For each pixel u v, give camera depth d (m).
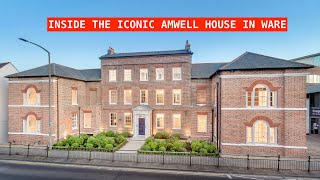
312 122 28.78
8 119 25.61
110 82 27.94
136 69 27.30
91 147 19.14
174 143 19.42
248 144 18.03
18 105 23.77
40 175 13.55
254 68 17.81
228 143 18.38
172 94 26.27
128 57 27.44
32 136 23.17
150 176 13.39
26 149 18.64
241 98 18.27
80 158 17.03
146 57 27.03
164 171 14.40
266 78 17.84
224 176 13.41
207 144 19.23
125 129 27.27
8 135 24.69
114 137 24.86
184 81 25.84
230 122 18.42
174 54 26.12
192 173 13.99
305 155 16.81
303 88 17.05
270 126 17.69
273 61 18.14
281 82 17.56
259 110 17.92
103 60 28.17
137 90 27.17
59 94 23.72
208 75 25.95
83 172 14.14
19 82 23.77
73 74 27.23
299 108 17.06
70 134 25.39
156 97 26.78
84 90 28.61
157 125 26.56
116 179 12.84
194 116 25.27
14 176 13.38
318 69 29.45
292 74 17.20
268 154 17.59
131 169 14.80
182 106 25.81
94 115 27.39
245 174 13.71
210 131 24.61
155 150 18.25
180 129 25.81
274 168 14.59
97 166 15.47
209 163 15.40
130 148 20.66
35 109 23.25
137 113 26.23
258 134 18.09
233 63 19.06
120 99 27.56
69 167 15.25
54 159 16.86
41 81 23.08
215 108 22.59
